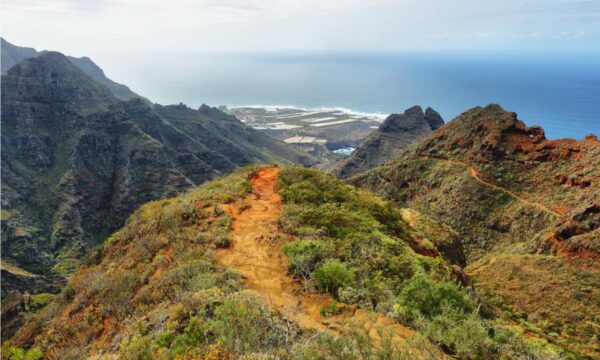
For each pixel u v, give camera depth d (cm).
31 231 10531
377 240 1764
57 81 14662
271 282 1328
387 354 775
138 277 1633
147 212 2812
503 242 5144
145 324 1152
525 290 2795
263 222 1991
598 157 5106
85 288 1842
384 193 7681
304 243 1527
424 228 3139
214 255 1577
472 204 5828
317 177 2950
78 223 11281
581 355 1759
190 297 1158
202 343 919
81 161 12706
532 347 1015
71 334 1470
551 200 5072
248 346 854
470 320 963
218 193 2517
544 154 5859
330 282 1250
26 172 12469
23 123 13375
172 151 15125
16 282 8031
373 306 1150
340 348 786
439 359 840
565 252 3356
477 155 6531
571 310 2402
